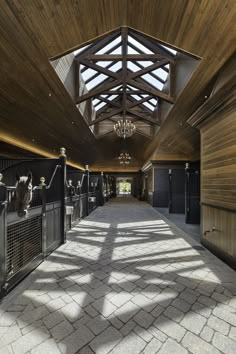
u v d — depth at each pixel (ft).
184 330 5.60
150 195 42.27
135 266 9.97
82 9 10.02
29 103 18.62
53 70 14.34
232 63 11.69
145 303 6.84
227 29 9.82
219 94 10.21
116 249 12.59
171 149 36.65
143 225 20.13
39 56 12.53
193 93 17.51
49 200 13.14
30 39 11.04
